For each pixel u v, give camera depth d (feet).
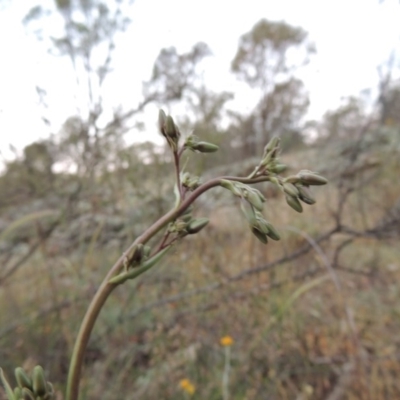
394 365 7.75
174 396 7.55
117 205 12.41
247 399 7.30
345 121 23.72
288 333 8.61
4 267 11.86
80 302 9.05
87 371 7.84
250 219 2.09
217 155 14.60
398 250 13.19
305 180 2.23
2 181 14.16
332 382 7.95
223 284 9.55
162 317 9.65
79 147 13.01
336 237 13.35
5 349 8.08
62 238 12.32
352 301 9.77
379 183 14.65
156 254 2.14
